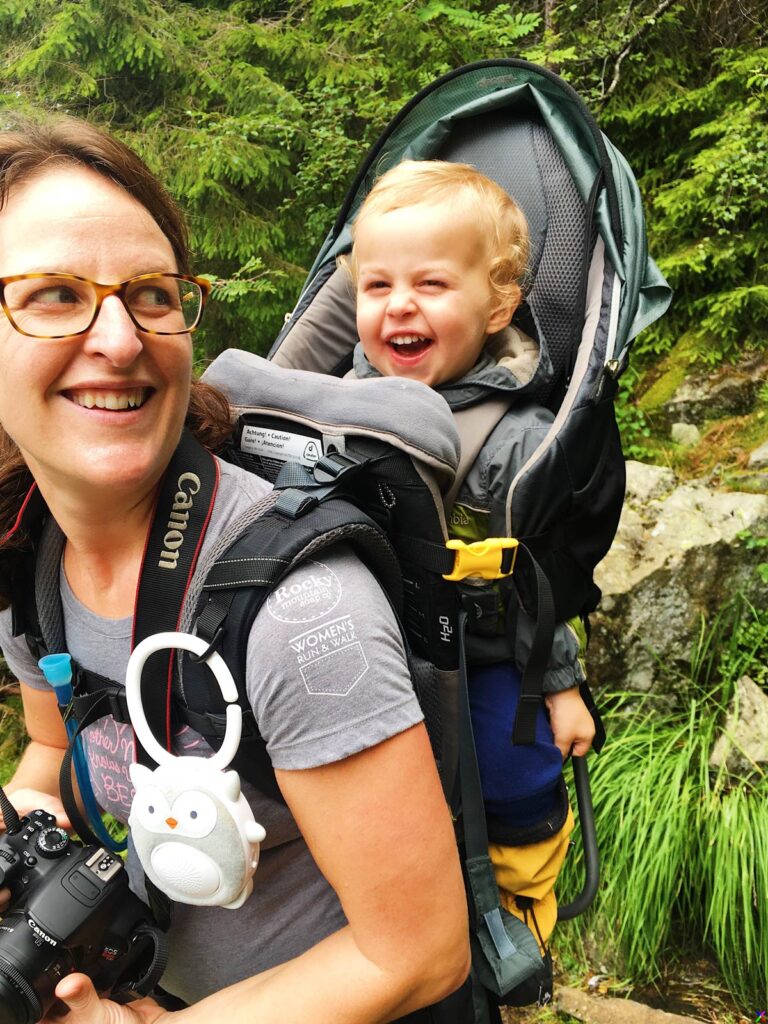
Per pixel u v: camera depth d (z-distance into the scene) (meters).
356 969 0.76
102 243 0.73
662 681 2.67
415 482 0.92
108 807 0.95
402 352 1.38
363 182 1.65
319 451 0.94
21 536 0.92
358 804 0.73
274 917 0.90
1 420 0.79
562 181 1.46
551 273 1.44
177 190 3.35
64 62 3.39
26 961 0.78
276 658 0.72
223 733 0.78
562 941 2.31
